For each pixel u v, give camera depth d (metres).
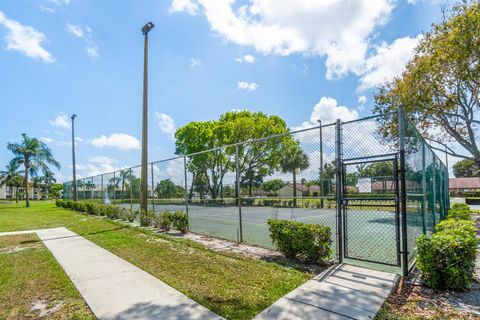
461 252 3.66
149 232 9.03
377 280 4.01
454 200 34.38
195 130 31.03
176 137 34.16
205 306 3.37
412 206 5.29
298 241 5.20
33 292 4.02
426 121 15.34
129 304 3.49
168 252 6.19
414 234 5.40
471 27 11.10
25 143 32.91
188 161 10.62
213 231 8.96
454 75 12.53
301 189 5.89
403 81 14.66
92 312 3.30
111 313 3.25
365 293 3.55
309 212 6.45
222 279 4.33
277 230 5.62
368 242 7.01
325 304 3.25
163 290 3.95
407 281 4.03
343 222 5.08
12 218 16.22
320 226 5.17
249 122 27.02
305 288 3.77
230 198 8.65
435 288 3.73
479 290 3.66
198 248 6.50
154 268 5.04
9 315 3.31
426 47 13.60
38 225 12.16
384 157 4.56
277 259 5.40
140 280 4.41
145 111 11.78
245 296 3.63
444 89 13.29
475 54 11.38
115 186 16.84
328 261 5.14
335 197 5.18
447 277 3.67
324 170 5.38
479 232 8.33
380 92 16.31
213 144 30.31
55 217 16.00
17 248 7.18
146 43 11.92
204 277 4.45
